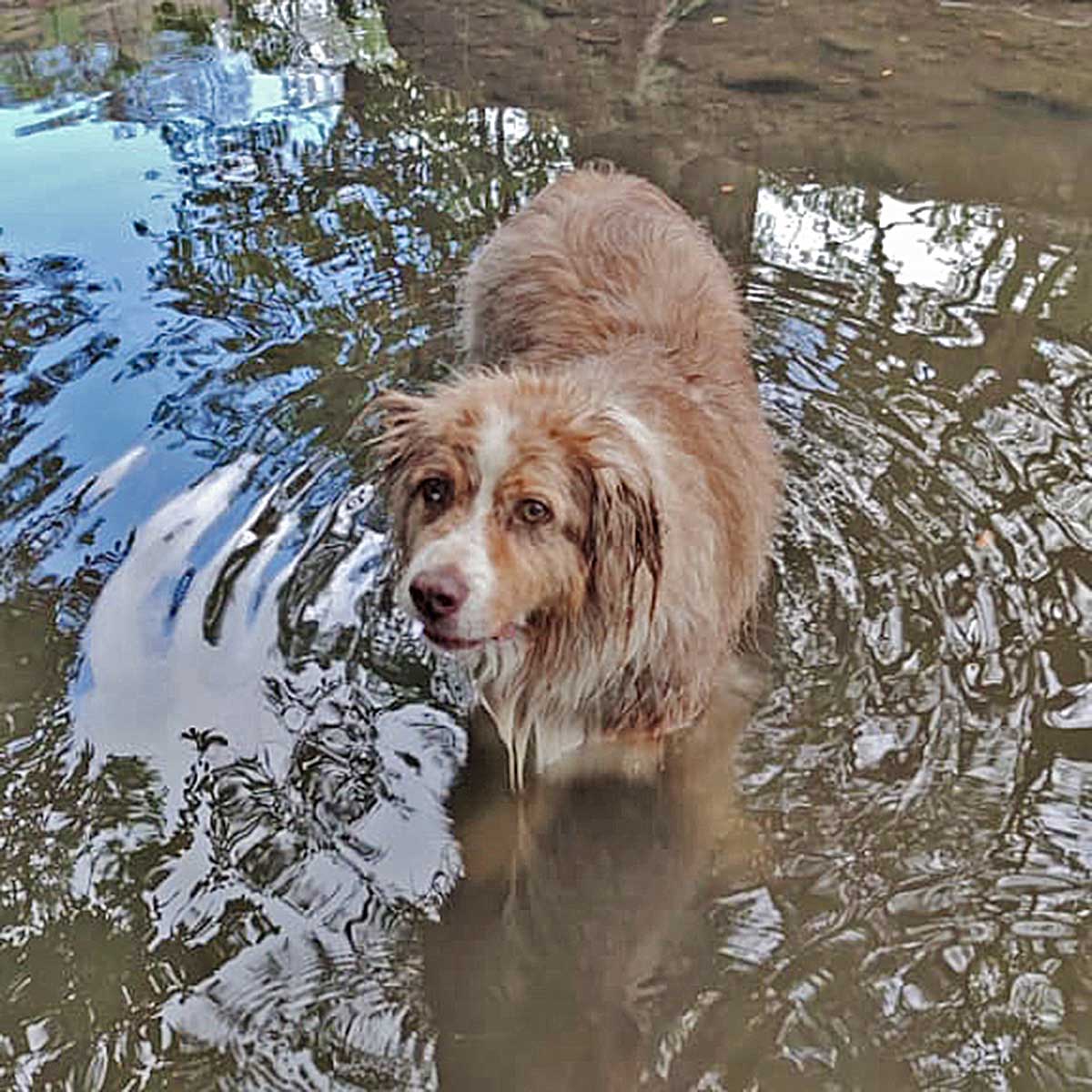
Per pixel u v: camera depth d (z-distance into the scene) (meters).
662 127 1.64
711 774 0.81
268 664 0.89
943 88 1.74
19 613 0.93
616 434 0.72
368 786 0.82
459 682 0.88
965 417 1.07
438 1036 0.68
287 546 0.97
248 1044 0.68
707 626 0.80
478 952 0.73
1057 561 0.93
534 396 0.74
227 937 0.73
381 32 2.02
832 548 0.95
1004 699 0.84
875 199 1.43
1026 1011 0.67
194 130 1.66
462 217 1.41
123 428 1.11
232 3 2.18
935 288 1.25
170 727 0.85
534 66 1.86
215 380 1.16
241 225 1.42
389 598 0.93
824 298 1.24
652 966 0.71
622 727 0.81
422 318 1.23
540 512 0.70
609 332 0.91
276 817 0.80
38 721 0.86
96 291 1.30
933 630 0.89
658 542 0.73
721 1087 0.65
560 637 0.76
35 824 0.79
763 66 1.83
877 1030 0.67
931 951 0.70
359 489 1.02
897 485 1.00
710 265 0.98
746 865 0.76
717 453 0.83
